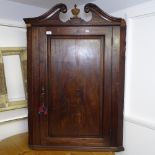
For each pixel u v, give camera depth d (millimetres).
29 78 1091
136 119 1132
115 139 1098
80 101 1099
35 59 1079
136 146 1149
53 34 1063
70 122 1111
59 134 1119
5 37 1290
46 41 1072
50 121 1116
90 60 1075
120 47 1057
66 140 1110
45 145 1114
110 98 1083
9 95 1303
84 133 1115
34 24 1059
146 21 1076
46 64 1083
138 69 1129
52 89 1098
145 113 1104
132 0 1126
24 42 1377
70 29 1060
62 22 1058
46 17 1057
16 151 1100
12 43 1324
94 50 1069
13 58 1320
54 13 1057
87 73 1082
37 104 1101
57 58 1081
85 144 1107
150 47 1063
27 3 1369
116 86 1070
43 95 1092
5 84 1268
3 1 1269
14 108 1313
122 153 1230
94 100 1096
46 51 1076
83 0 1318
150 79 1071
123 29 1054
